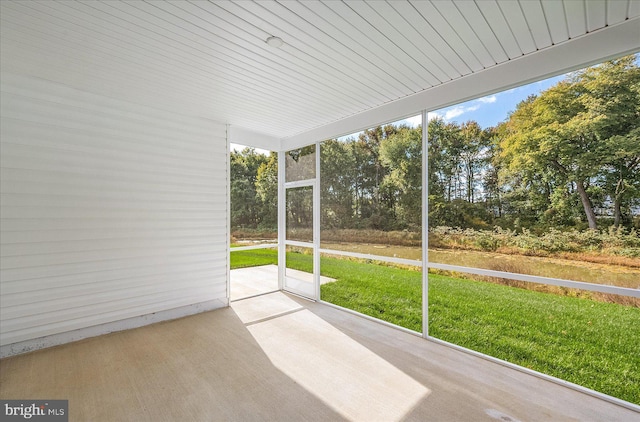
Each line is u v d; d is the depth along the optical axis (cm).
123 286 347
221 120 430
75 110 315
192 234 405
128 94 334
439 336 393
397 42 230
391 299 443
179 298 392
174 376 246
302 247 496
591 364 266
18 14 190
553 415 199
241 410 204
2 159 277
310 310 420
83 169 321
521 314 318
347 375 249
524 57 251
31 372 250
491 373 252
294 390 227
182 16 194
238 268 737
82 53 244
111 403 210
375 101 358
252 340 318
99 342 311
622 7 190
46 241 299
